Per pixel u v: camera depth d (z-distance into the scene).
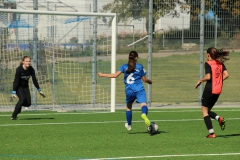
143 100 32.66
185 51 60.72
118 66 69.00
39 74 54.00
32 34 52.97
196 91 65.31
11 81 53.81
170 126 38.25
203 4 53.62
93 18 55.25
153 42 56.16
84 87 59.47
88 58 61.06
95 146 28.73
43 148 27.94
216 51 31.95
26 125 38.19
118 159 24.81
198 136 32.88
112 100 49.25
